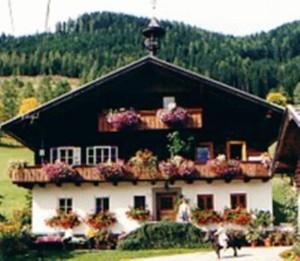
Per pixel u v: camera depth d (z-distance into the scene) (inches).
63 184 1254.3
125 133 1305.4
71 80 5457.7
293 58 5162.4
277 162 756.6
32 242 1095.6
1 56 5762.8
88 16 6486.2
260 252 1007.6
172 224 1122.7
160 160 1293.1
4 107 3181.6
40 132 1307.8
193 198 1251.8
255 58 5546.3
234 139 1312.7
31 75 5610.2
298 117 581.0
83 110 1316.4
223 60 5054.1
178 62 5078.7
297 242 810.8
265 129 1317.7
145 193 1254.9
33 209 1246.3
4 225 1108.5
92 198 1253.1
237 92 1302.9
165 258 967.0
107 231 1195.3
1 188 2026.3
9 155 2544.3
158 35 1416.1
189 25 6156.5
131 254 1034.7
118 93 1321.4
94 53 5748.0
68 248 1107.3
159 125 1283.2
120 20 6481.3
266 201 1245.7
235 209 1234.0
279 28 5930.1
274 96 3238.2
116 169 1225.4
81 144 1304.1
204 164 1236.5
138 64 1314.0
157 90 1325.0
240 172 1229.1
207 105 1325.0
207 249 1092.5
